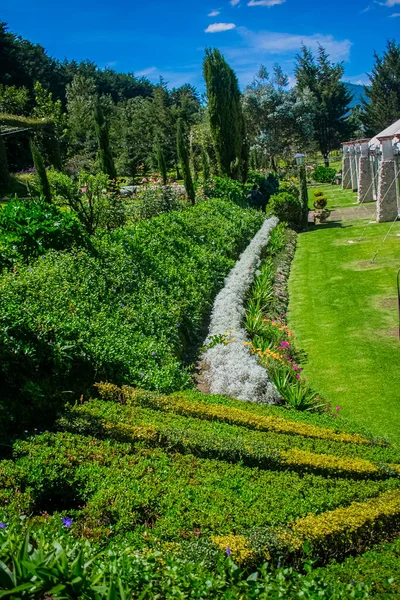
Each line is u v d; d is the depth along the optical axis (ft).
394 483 18.33
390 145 76.64
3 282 28.30
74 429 19.98
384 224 77.51
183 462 18.11
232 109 96.48
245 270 51.96
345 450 20.72
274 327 38.91
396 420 25.44
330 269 56.65
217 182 85.92
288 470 18.67
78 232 37.04
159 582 9.68
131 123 166.61
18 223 35.47
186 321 36.68
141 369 26.89
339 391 29.22
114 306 32.35
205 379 30.78
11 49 188.44
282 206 85.25
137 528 14.26
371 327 37.91
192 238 53.52
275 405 27.53
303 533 14.58
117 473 16.80
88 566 9.26
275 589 9.59
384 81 193.16
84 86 210.38
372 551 14.99
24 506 14.70
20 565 7.89
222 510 15.29
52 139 105.50
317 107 192.24
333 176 155.74
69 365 24.02
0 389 22.45
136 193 75.87
